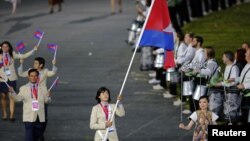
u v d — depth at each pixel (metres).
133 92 41.03
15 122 34.41
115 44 58.19
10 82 34.72
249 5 80.12
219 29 63.28
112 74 46.53
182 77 35.19
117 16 74.44
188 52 35.72
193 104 34.72
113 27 66.94
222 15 72.19
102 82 43.97
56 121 34.47
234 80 31.84
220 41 57.28
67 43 58.22
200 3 70.31
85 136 31.78
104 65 49.59
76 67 48.72
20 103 38.69
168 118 34.88
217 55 51.19
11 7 81.50
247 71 30.81
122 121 34.41
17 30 63.97
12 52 35.03
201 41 34.78
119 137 31.52
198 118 26.20
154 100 38.94
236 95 31.81
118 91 41.28
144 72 47.25
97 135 26.14
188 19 67.12
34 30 64.19
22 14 75.06
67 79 44.78
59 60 51.22
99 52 54.56
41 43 57.94
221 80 33.19
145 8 53.12
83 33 63.34
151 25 27.83
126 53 54.41
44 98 29.05
